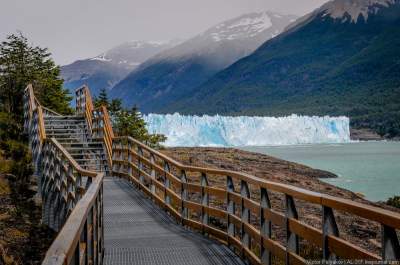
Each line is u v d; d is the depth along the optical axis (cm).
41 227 1428
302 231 566
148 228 1112
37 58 3584
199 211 1074
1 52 3428
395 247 380
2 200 1592
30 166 1964
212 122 19225
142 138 3956
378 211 392
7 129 2558
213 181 1781
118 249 906
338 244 473
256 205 751
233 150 2798
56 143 1390
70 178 1175
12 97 3325
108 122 2020
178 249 905
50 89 3572
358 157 12144
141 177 1611
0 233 1287
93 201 571
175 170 1973
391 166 8969
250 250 807
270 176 2045
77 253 392
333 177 5881
